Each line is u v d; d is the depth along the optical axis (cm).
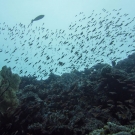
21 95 1169
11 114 907
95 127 795
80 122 857
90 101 1087
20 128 861
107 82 1088
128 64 1697
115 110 934
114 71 1127
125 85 1030
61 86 1348
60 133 786
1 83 948
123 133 534
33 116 909
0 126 854
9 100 945
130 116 856
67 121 876
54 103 1127
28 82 1648
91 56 1523
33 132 794
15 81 1026
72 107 1056
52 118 877
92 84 1198
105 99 1016
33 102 990
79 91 1200
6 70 1017
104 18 1527
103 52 1488
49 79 1762
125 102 975
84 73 1828
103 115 904
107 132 624
